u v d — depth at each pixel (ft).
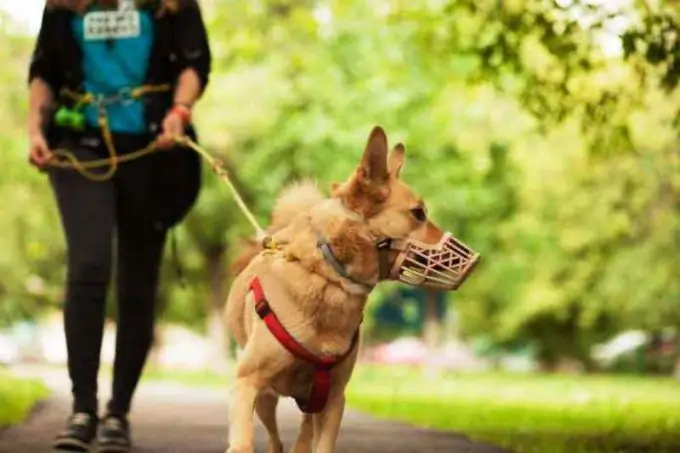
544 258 153.48
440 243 20.43
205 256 130.52
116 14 27.68
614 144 47.67
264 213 117.29
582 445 34.22
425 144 117.91
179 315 154.30
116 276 28.78
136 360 28.53
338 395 21.33
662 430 40.78
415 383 92.94
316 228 20.65
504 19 46.50
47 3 27.73
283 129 113.70
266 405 23.93
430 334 152.87
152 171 28.02
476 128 123.65
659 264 139.13
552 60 46.93
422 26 59.52
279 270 20.75
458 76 61.21
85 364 26.84
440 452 31.89
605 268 147.64
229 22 84.84
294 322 20.54
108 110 27.61
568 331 173.47
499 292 162.40
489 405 57.88
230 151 116.78
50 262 135.13
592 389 88.84
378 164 20.47
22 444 31.40
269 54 113.09
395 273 20.58
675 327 146.30
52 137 28.09
